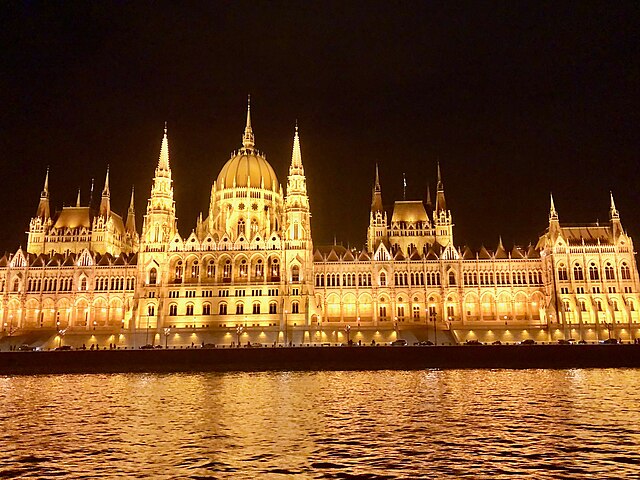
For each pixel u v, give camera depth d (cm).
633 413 5747
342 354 10894
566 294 15388
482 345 10906
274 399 6838
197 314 15275
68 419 5662
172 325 15138
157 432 4994
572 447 4378
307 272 15525
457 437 4731
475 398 6794
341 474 3706
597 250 15625
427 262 16325
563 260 15538
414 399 6750
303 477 3647
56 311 16138
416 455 4169
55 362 10788
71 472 3791
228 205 17675
